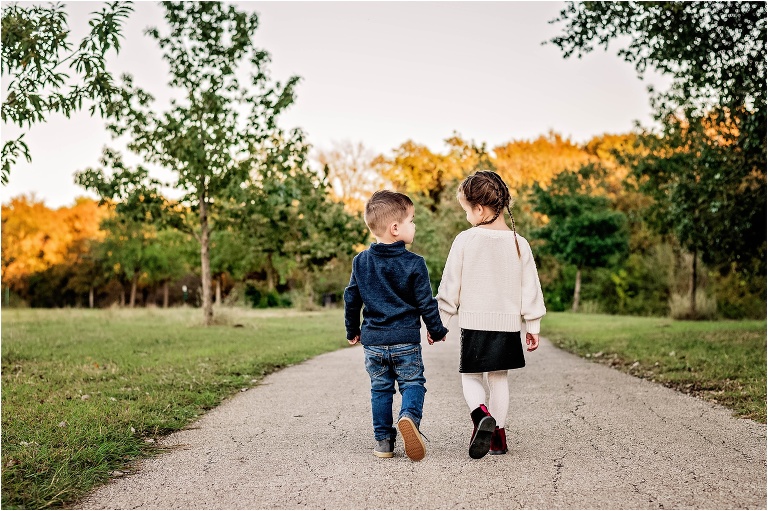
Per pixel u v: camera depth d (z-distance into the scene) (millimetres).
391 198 3986
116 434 4301
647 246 34656
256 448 4105
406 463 3689
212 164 15992
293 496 3119
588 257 30625
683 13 9188
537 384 6777
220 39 15734
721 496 3021
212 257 33469
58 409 5117
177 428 4738
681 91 13688
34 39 4246
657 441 4133
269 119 16031
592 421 4809
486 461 3695
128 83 15492
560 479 3320
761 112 9500
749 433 4336
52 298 43594
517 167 38906
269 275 37250
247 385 6914
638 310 31406
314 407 5566
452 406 5492
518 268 3977
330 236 24422
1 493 3074
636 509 2861
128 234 36719
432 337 4016
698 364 7668
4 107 4301
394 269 3908
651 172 18375
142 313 21984
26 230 39688
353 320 4125
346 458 3820
